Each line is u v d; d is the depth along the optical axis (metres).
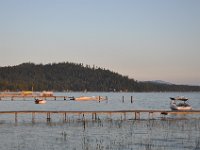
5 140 42.16
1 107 105.81
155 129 51.09
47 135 46.03
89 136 45.06
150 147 36.31
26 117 71.50
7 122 61.53
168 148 36.38
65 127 54.12
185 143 39.31
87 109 100.00
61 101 152.12
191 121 61.31
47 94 170.50
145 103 148.12
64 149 36.31
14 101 145.75
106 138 43.34
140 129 51.25
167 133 47.00
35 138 43.66
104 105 124.88
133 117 72.44
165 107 116.06
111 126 54.94
